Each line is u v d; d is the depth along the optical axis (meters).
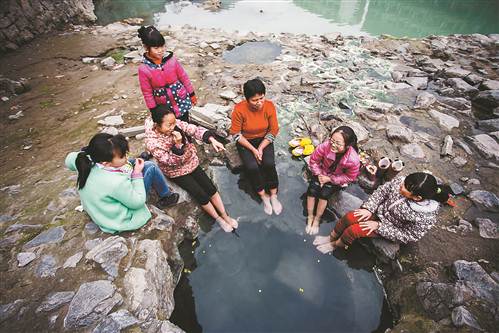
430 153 4.16
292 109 5.07
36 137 4.52
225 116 4.65
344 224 3.12
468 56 6.79
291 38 7.82
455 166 3.97
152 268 2.67
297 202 3.72
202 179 3.47
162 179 3.21
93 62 6.72
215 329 2.71
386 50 7.11
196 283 3.04
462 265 2.79
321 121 4.77
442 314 2.52
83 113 5.01
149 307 2.45
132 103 5.21
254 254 3.24
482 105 5.16
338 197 3.67
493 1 12.03
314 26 9.60
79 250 2.80
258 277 3.05
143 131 4.38
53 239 2.90
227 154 4.12
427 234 3.19
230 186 3.95
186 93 3.82
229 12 10.62
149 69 3.37
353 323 2.74
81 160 2.60
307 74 6.02
